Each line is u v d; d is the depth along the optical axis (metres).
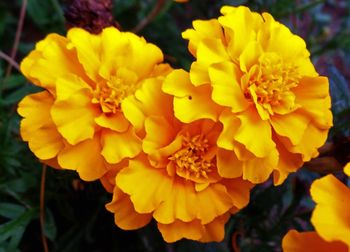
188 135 0.20
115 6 0.32
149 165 0.20
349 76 0.41
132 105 0.20
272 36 0.21
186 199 0.20
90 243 0.28
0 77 0.28
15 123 0.27
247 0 0.29
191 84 0.20
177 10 0.35
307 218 0.27
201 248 0.25
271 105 0.20
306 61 0.21
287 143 0.20
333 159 0.23
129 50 0.21
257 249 0.27
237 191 0.21
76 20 0.24
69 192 0.27
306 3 0.34
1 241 0.23
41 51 0.21
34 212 0.25
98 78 0.21
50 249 0.28
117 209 0.21
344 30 0.36
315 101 0.20
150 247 0.26
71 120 0.20
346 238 0.18
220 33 0.21
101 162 0.20
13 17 0.36
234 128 0.20
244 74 0.20
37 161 0.26
